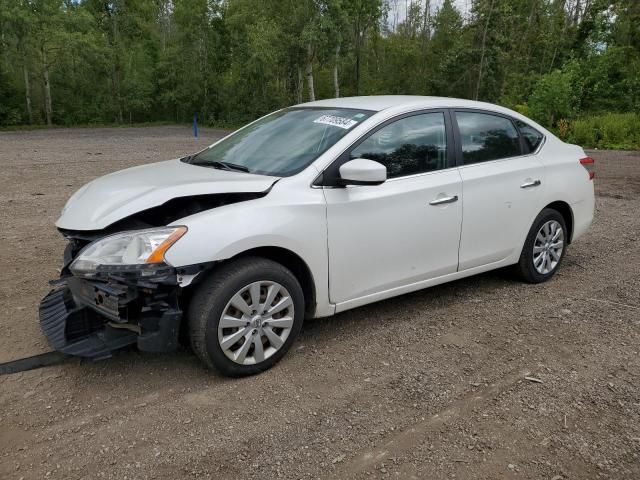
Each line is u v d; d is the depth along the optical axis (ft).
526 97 114.83
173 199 10.96
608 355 12.58
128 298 10.14
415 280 13.82
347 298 12.65
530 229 16.39
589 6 124.67
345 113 13.73
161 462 8.80
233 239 10.53
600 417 10.18
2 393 10.66
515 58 129.80
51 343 10.93
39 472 8.53
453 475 8.59
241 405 10.39
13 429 9.57
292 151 12.91
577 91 91.45
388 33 156.97
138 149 62.39
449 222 14.02
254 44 114.32
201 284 10.70
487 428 9.78
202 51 148.25
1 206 27.27
